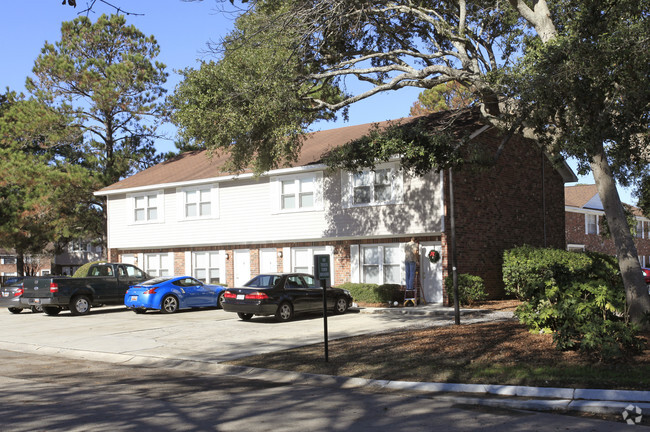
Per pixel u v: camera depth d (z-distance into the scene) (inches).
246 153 773.9
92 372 465.7
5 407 330.0
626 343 406.0
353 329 642.2
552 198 1042.1
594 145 482.6
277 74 676.1
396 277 916.6
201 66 698.2
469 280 815.1
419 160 586.9
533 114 533.0
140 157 1491.1
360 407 328.5
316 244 1003.9
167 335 651.5
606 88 492.4
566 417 298.0
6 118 1434.5
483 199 889.5
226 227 1089.4
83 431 277.7
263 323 725.3
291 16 662.5
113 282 940.0
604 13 518.9
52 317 887.7
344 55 784.9
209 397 360.2
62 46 1413.6
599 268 527.2
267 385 405.4
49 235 1421.0
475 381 372.2
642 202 810.8
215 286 951.6
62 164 1378.0
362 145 610.9
